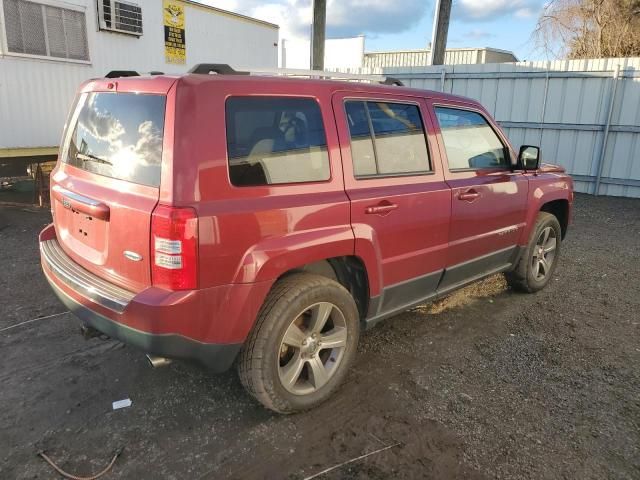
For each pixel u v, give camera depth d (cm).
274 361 270
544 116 1134
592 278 557
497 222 418
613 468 256
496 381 336
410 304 363
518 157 438
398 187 329
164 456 258
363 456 261
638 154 1056
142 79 262
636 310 466
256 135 261
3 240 659
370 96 322
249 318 256
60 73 877
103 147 277
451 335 403
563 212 525
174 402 304
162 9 1021
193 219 231
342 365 307
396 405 306
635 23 1538
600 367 358
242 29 1223
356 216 299
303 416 293
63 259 300
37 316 418
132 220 244
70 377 327
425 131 358
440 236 361
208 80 250
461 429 284
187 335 241
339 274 326
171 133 237
